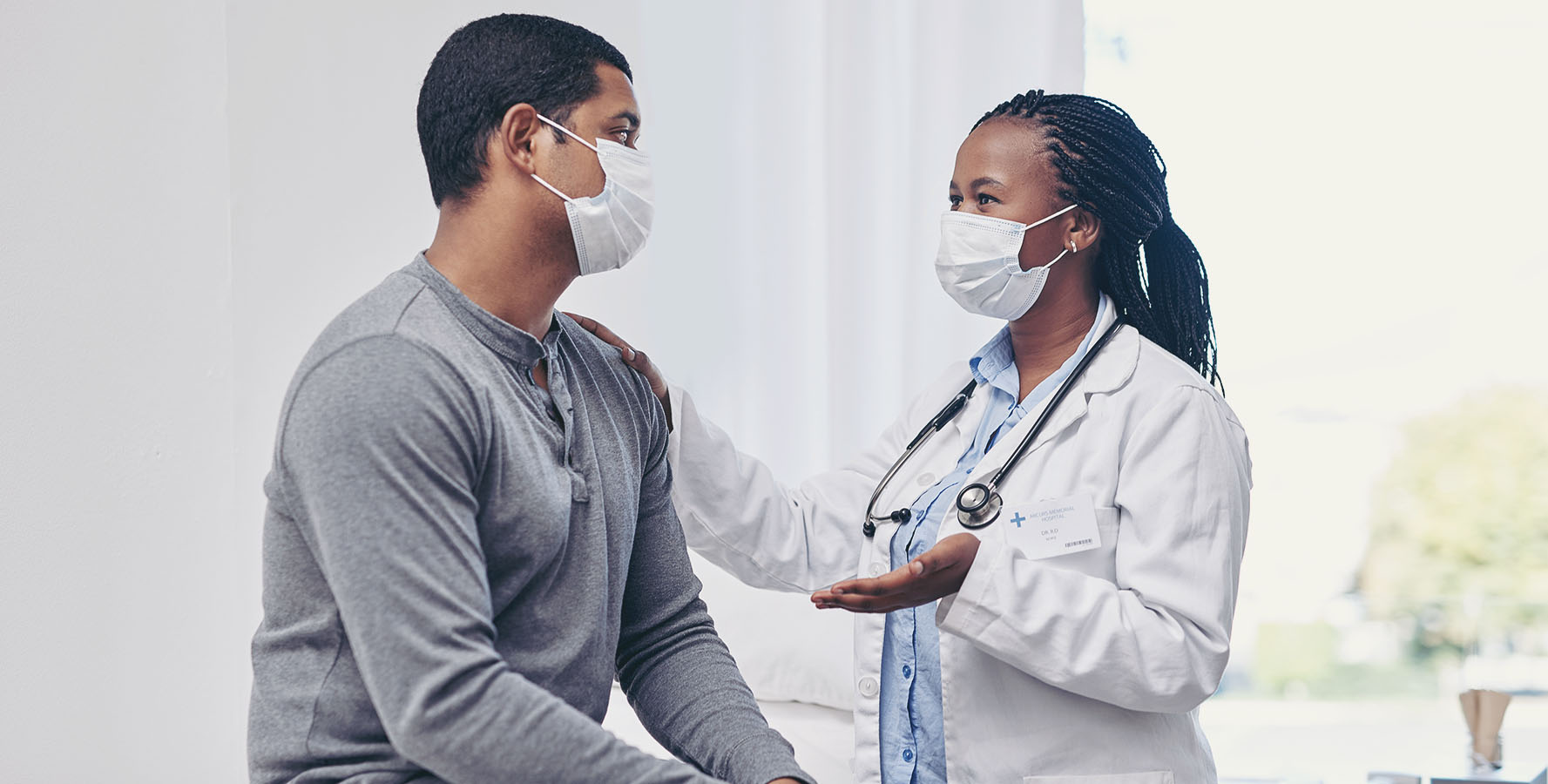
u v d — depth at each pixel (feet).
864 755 4.96
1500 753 7.86
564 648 3.51
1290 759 12.03
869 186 8.29
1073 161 4.90
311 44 7.92
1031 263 5.01
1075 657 4.29
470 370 3.31
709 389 8.45
